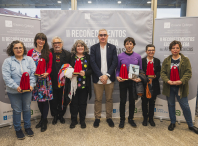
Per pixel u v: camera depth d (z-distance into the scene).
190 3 2.73
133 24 2.55
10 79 1.71
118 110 2.70
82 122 2.26
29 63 1.87
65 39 2.58
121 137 1.98
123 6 2.77
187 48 2.41
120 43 2.58
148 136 2.01
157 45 2.52
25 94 1.86
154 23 2.53
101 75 2.09
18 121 1.88
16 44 1.75
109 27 2.56
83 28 2.56
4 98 2.36
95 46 2.20
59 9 2.76
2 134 2.08
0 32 2.27
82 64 2.10
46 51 2.00
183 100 2.11
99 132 2.12
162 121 2.50
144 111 2.33
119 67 2.22
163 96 2.56
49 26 2.54
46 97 2.03
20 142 1.86
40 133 2.08
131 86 2.15
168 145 1.80
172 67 2.04
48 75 2.04
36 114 2.60
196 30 2.36
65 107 2.42
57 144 1.82
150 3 2.74
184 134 2.07
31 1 2.77
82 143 1.84
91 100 2.69
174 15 2.74
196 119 2.64
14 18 2.34
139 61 2.18
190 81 2.43
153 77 2.14
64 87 2.11
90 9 2.77
